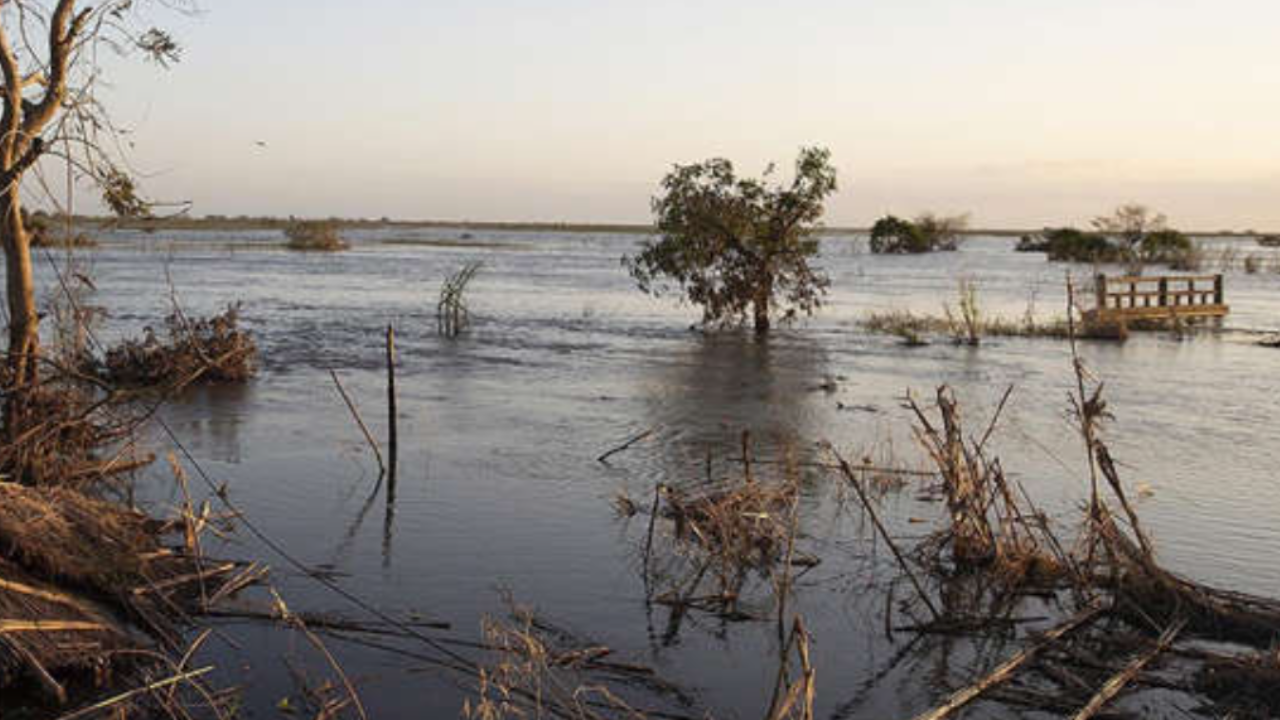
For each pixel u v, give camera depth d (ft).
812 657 28.17
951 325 108.06
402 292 153.99
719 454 50.96
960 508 35.45
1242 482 47.21
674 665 27.37
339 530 37.50
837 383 74.79
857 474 46.60
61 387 43.68
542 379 74.79
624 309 135.44
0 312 44.06
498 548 35.96
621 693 25.73
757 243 107.96
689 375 78.02
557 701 24.95
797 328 114.01
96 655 25.09
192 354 66.64
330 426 55.62
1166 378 79.41
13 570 26.23
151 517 36.78
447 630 29.01
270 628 28.71
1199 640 29.25
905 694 26.16
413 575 33.17
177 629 28.17
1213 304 127.03
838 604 31.96
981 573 34.71
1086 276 220.02
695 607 31.22
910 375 79.25
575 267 241.35
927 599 30.48
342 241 359.05
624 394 68.85
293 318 112.78
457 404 63.67
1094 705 24.68
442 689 25.59
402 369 78.13
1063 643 28.81
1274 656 26.30
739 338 103.65
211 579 31.60
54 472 38.17
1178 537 38.63
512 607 30.68
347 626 28.86
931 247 392.68
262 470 45.75
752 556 35.65
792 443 53.67
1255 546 37.52
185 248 279.28
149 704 24.13
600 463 48.60
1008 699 25.52
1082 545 35.14
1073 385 75.20
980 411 64.18
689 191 107.45
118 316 105.50
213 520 37.68
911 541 37.73
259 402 61.98
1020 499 43.91
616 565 34.58
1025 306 145.59
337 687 25.49
